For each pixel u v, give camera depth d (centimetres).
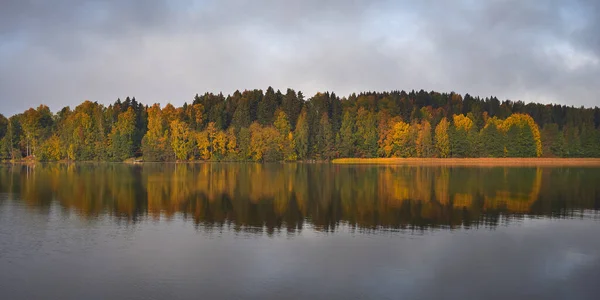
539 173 8231
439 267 2223
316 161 14000
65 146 14038
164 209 3797
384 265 2245
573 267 2244
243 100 17338
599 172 8556
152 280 2025
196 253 2425
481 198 4553
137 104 16688
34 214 3528
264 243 2641
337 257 2367
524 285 2002
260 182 6197
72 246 2558
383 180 6575
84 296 1852
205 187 5491
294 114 16388
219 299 1819
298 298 1836
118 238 2741
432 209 3859
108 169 9419
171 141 13738
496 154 14138
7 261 2283
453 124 14925
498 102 19838
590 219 3431
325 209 3838
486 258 2375
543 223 3272
